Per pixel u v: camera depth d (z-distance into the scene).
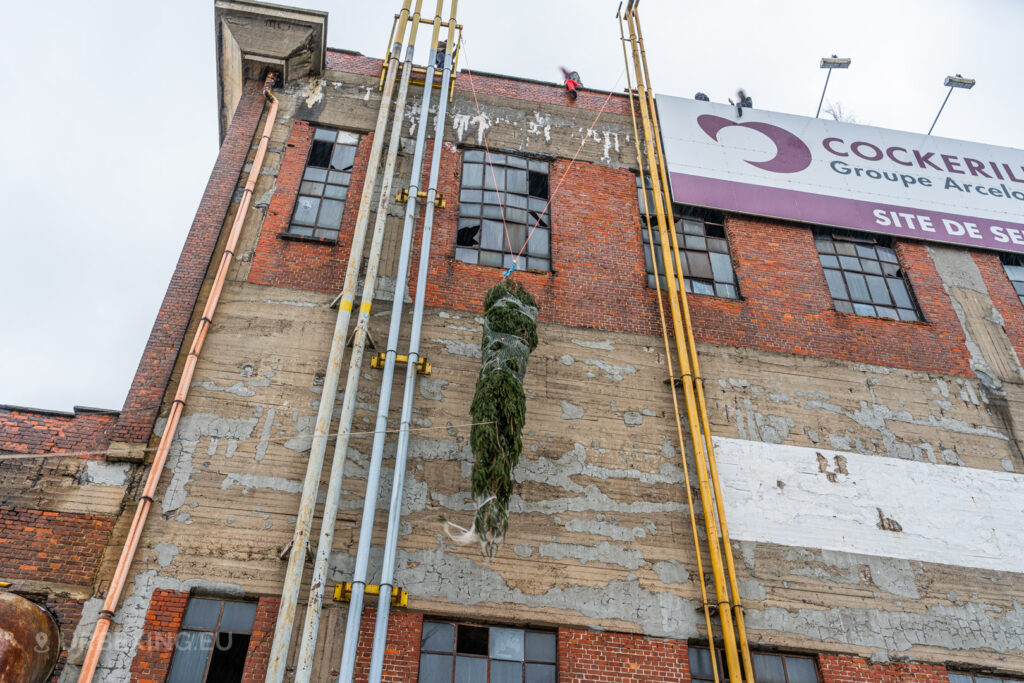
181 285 11.84
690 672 9.89
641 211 14.86
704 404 12.01
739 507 11.29
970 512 11.86
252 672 8.84
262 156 13.51
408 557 9.97
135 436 10.27
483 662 9.54
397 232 13.15
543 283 13.11
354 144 14.32
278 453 10.46
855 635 10.42
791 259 14.56
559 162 15.00
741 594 10.52
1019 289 15.24
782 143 16.16
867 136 16.73
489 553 9.58
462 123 15.00
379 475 10.28
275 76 14.65
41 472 9.83
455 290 12.63
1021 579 11.34
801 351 13.22
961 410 13.02
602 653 9.75
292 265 12.38
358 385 11.04
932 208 15.85
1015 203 16.33
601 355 12.45
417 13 15.72
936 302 14.54
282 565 9.61
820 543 11.16
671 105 16.25
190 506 9.85
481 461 9.90
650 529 10.85
